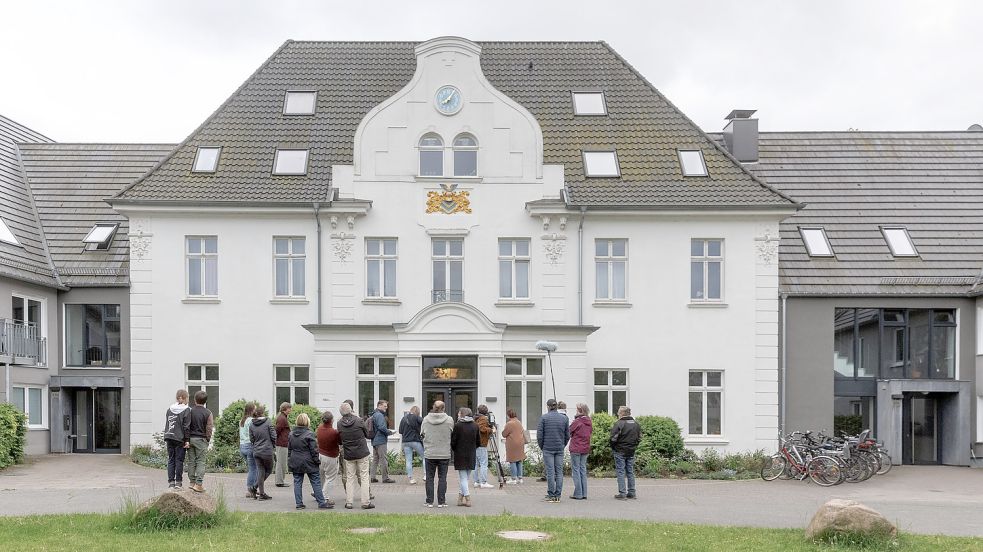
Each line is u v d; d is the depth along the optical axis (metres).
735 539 14.84
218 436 26.27
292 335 28.42
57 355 29.91
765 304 28.95
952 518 18.22
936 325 30.61
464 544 14.09
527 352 27.47
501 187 28.75
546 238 28.69
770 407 28.77
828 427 29.50
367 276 28.67
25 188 32.00
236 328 28.42
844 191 32.59
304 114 30.67
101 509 17.22
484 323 27.16
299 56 32.50
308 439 17.27
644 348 28.72
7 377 26.89
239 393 28.34
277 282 28.67
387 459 24.02
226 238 28.50
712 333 28.84
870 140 34.53
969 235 31.41
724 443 28.59
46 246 30.41
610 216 28.73
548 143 30.16
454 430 18.27
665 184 29.17
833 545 14.41
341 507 17.91
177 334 28.39
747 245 28.98
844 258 30.55
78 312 30.19
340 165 28.72
